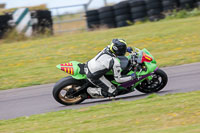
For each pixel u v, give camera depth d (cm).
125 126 1596
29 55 4100
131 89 2284
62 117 1914
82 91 2261
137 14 5853
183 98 1998
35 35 5494
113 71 2144
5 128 1816
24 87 2925
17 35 5344
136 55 2273
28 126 1794
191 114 1656
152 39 4275
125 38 4462
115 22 5916
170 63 3192
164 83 2336
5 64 3781
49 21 5725
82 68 2242
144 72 2241
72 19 6025
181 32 4472
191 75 2728
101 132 1548
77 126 1686
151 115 1717
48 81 3014
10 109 2367
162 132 1414
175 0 5966
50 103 2414
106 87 2216
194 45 3809
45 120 1891
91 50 4056
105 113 1870
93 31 5534
